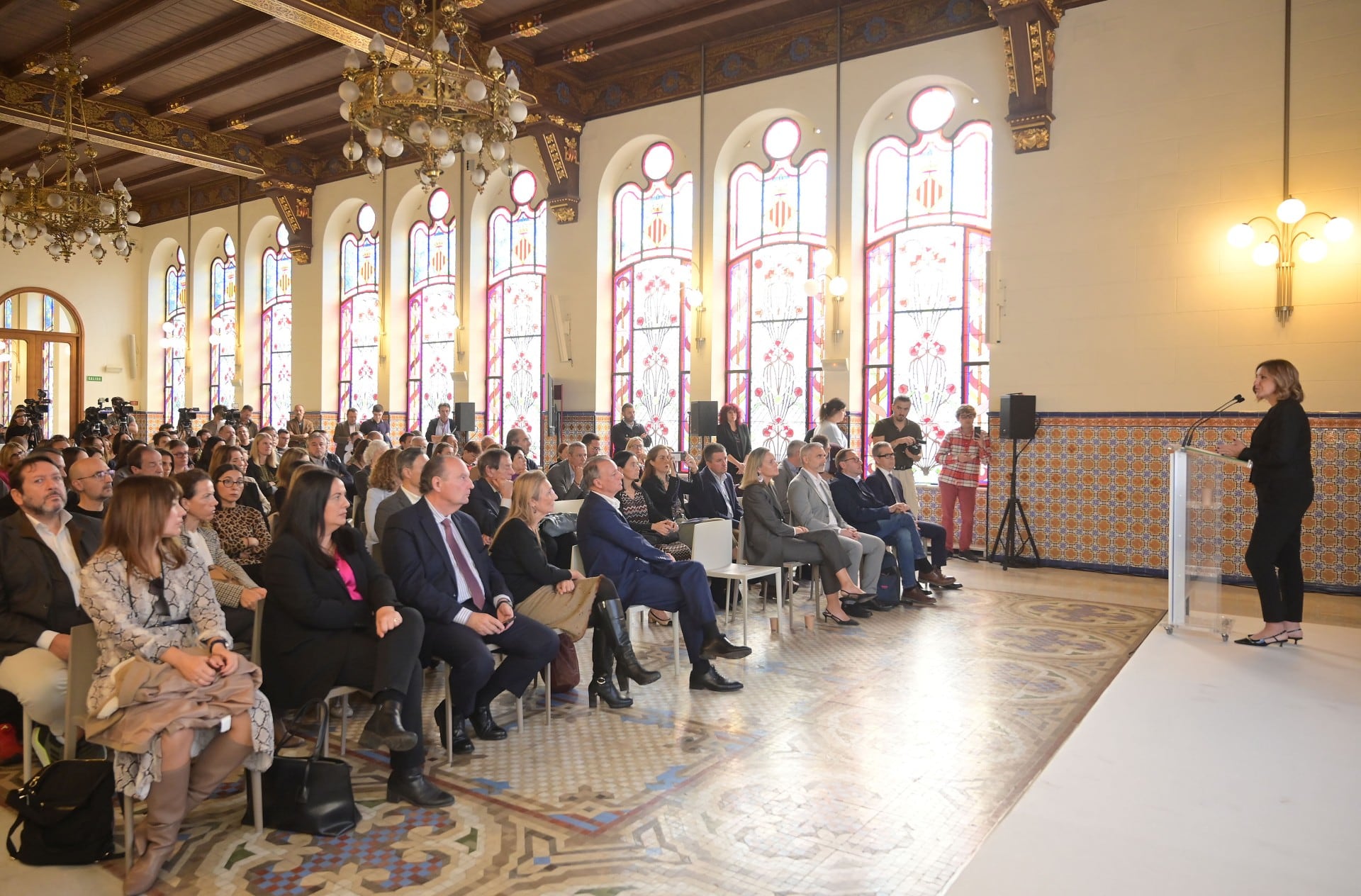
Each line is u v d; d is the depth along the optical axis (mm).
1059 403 8953
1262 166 7965
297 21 8820
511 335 14000
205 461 9961
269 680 3490
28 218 10398
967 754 3922
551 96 11852
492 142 6629
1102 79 8703
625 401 12500
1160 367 8453
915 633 6152
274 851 3016
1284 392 5461
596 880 2828
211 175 17859
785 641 5945
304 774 3164
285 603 3424
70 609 3609
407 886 2789
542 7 9953
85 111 12633
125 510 2951
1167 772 3531
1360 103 7562
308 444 8367
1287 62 7820
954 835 3150
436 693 4871
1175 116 8359
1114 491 8680
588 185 12453
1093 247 8781
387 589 3646
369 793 3506
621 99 12078
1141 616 6660
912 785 3582
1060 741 4070
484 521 5797
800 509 6609
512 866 2916
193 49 11039
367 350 15672
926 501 10164
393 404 15211
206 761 2947
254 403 17703
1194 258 8297
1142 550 8547
